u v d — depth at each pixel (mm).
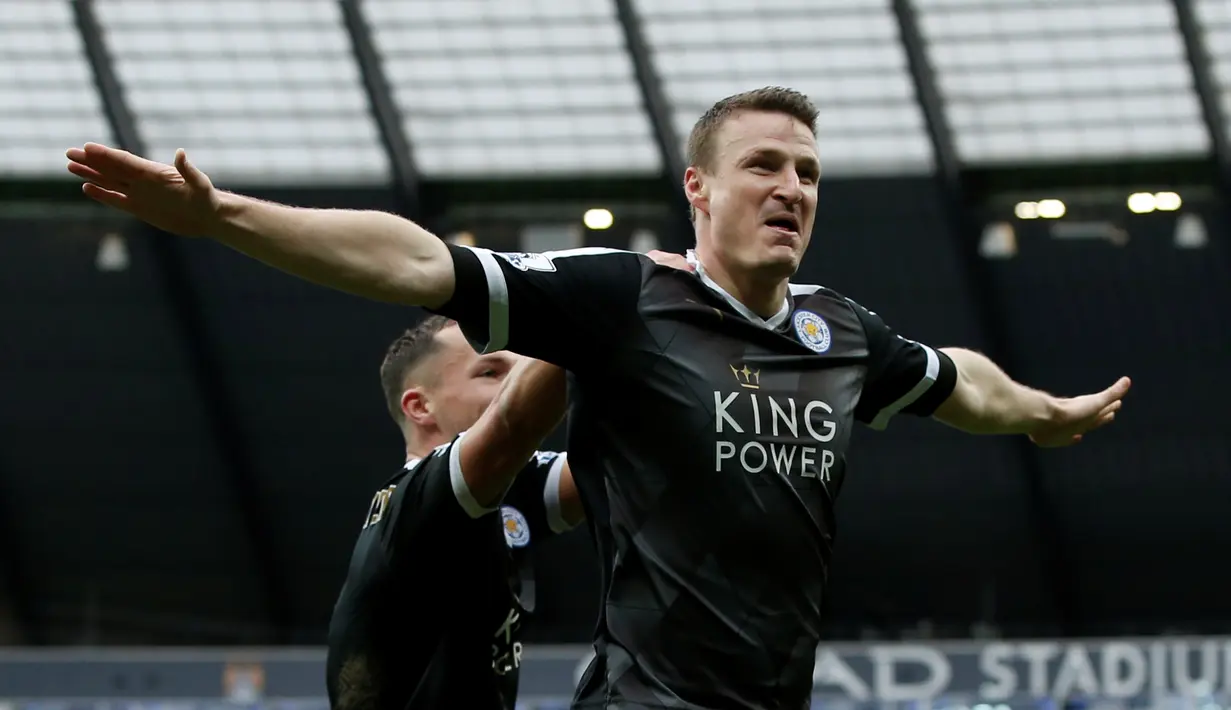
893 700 41125
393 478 13328
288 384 65812
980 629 66812
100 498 67062
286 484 67500
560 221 63094
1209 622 65750
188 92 60750
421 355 14297
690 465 9648
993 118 59844
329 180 62625
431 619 12758
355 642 12812
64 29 58688
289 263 8828
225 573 68500
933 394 11266
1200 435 63938
